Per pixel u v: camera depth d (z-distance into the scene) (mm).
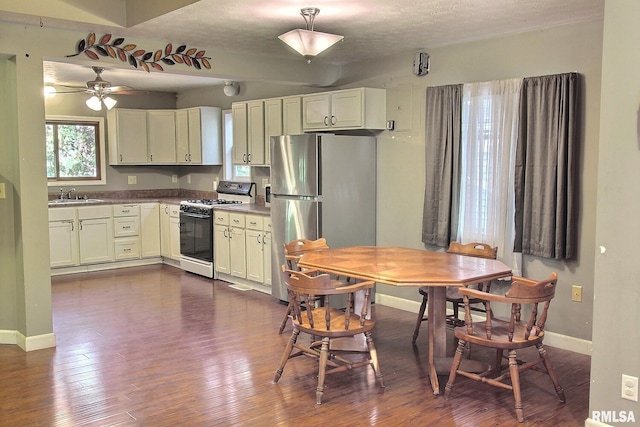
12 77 4379
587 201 4234
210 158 7957
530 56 4535
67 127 8047
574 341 4410
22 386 3746
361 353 4336
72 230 7320
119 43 4809
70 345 4570
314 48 4066
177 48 5137
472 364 3912
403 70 5523
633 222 2842
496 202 4758
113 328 5008
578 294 4344
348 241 5699
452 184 5051
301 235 5621
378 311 5621
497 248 4527
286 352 3777
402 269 3744
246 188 7441
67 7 4250
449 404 3467
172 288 6539
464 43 4992
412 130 5473
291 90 6832
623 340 2904
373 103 5621
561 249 4312
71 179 8086
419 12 4055
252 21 4344
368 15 4164
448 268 3783
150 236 8000
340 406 3434
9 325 4664
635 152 2820
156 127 8289
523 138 4504
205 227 7027
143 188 8695
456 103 4973
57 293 6293
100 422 3227
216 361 4188
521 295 3262
